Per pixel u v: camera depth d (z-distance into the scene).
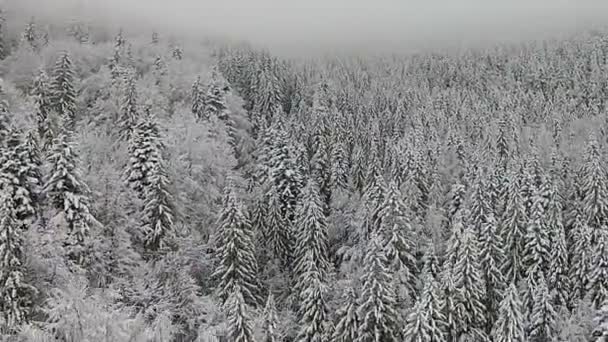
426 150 75.12
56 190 38.41
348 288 40.38
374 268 39.81
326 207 63.38
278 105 89.25
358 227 55.25
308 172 67.69
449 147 79.38
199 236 52.16
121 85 74.69
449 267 43.38
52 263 35.56
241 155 76.00
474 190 55.69
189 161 60.19
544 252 49.78
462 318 40.56
